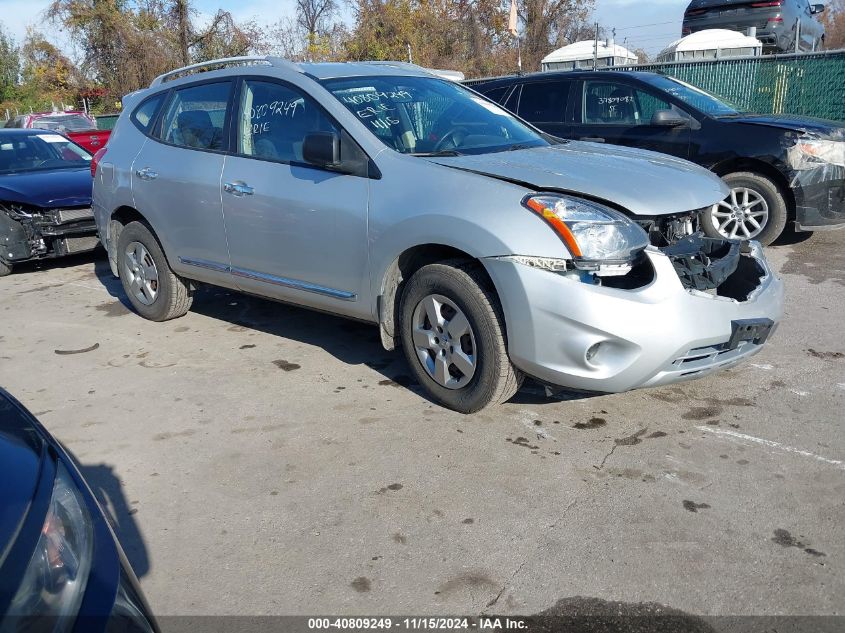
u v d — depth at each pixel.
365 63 5.01
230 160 4.82
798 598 2.56
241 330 5.56
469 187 3.70
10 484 1.82
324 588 2.71
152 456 3.70
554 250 3.39
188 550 2.95
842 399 4.02
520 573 2.74
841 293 5.86
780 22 14.08
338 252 4.21
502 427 3.83
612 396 4.14
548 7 32.88
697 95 7.61
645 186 3.74
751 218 7.07
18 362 5.11
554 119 8.02
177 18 29.59
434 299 3.88
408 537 2.97
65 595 1.72
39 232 7.39
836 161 6.79
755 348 3.79
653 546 2.86
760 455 3.48
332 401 4.23
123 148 5.73
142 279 5.79
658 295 3.41
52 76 32.56
